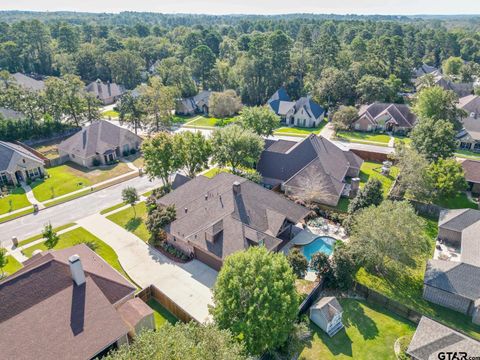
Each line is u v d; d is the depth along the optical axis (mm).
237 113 101625
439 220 41969
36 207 49281
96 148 67250
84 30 196125
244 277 25219
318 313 28812
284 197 44438
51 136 81750
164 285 34219
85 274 27516
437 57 173250
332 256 34094
